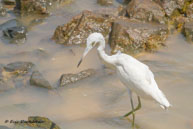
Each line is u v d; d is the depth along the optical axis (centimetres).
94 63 1327
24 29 1517
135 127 1001
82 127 990
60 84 1178
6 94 1139
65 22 1630
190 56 1354
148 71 979
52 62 1332
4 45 1451
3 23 1598
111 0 1795
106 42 1450
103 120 1027
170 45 1424
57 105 1092
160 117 1041
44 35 1530
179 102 1098
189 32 1463
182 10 1599
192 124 1002
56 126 945
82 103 1104
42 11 1697
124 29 1404
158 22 1516
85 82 1199
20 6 1720
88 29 1468
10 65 1264
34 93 1145
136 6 1553
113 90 1170
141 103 1112
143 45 1392
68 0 1827
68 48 1423
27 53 1393
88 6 1772
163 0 1597
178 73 1244
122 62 998
